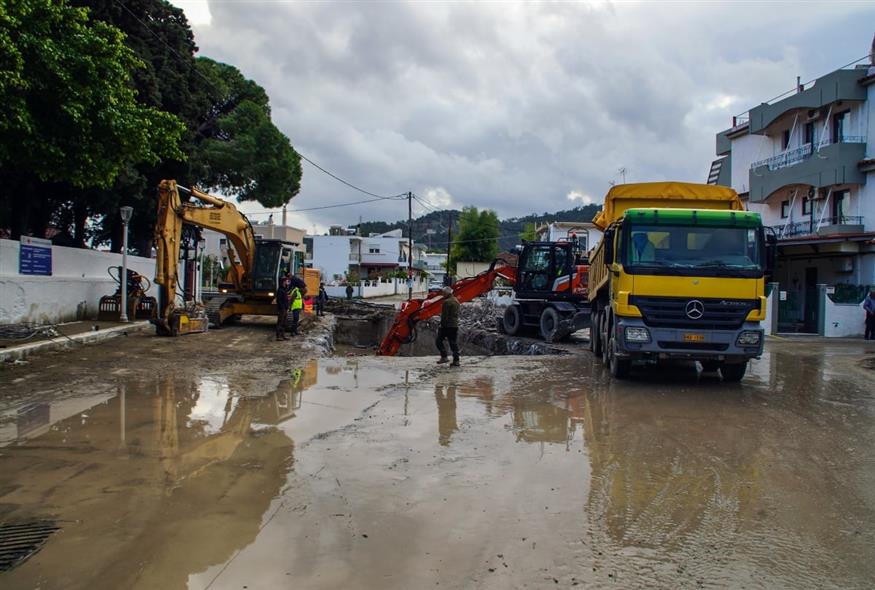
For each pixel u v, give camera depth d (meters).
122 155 14.44
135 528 4.47
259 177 30.03
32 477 5.58
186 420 7.84
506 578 3.80
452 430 7.52
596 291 14.92
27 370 11.28
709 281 10.23
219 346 15.67
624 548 4.27
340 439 7.02
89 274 19.72
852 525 4.73
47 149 12.78
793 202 29.22
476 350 24.95
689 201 12.75
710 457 6.50
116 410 8.34
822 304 23.11
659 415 8.53
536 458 6.38
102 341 15.48
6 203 23.81
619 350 10.72
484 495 5.25
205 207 18.92
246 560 4.00
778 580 3.85
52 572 3.81
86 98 12.90
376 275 83.06
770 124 29.56
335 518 4.70
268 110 32.78
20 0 11.31
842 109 26.27
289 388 10.30
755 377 12.18
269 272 21.03
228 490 5.29
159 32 24.50
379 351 20.94
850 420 8.34
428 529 4.52
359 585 3.70
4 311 15.33
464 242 83.88
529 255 21.09
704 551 4.24
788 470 6.08
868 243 24.16
